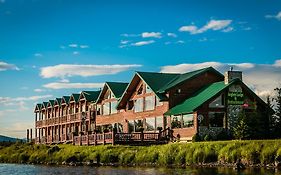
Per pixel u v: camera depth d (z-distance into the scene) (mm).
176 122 67375
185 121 65500
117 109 81688
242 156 48062
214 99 64375
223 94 65062
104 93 88000
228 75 65750
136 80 76875
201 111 63469
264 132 60844
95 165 59844
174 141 65938
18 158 77000
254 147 47906
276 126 61156
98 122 89312
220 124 64438
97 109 90750
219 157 49844
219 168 47062
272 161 46188
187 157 52188
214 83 69875
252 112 64188
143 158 56594
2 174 51406
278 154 45875
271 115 62312
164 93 70500
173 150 54188
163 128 69875
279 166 45375
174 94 69688
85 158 63562
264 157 46594
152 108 73062
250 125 60938
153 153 56000
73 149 69062
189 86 70750
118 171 49000
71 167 58281
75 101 100625
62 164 65250
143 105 75250
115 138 65188
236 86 65500
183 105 67062
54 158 69312
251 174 40906
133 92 78438
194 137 61969
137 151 58812
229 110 64750
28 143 104125
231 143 50125
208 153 50844
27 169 57906
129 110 79000
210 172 43594
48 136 104500
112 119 84438
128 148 60750
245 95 66125
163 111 70312
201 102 63594
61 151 70688
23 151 81875
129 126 78875
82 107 99188
